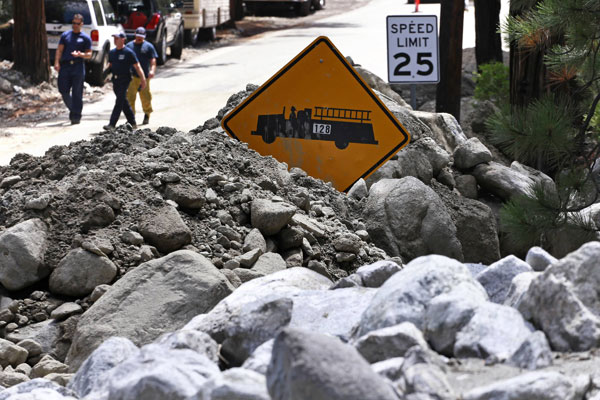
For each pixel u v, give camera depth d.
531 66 27.27
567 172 16.52
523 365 6.50
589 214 16.16
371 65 56.72
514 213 15.83
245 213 15.63
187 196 15.27
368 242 17.06
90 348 11.35
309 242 15.57
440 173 21.81
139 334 11.37
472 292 7.33
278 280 9.84
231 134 19.20
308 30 86.56
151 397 6.36
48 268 14.09
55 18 52.03
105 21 53.75
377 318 7.34
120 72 35.41
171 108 42.84
